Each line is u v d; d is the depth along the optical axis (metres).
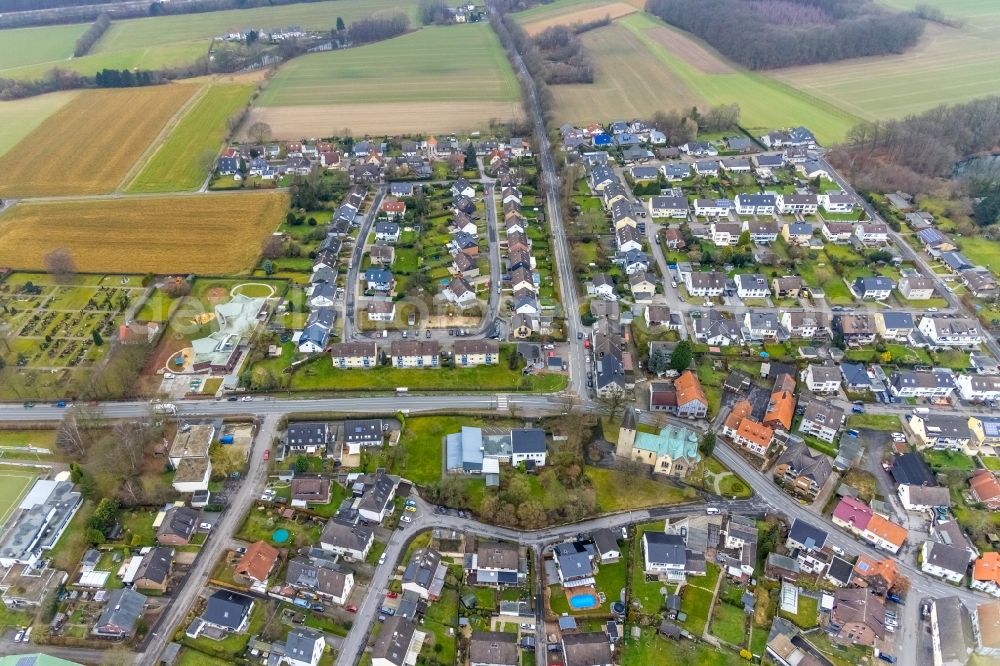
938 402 161.75
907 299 198.62
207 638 110.19
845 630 112.00
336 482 139.62
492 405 159.62
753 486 140.62
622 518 132.88
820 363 173.50
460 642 111.06
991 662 109.38
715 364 173.75
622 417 152.75
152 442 146.75
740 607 116.75
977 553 126.94
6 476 139.50
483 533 130.00
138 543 124.50
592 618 114.94
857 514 130.62
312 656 105.31
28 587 118.06
